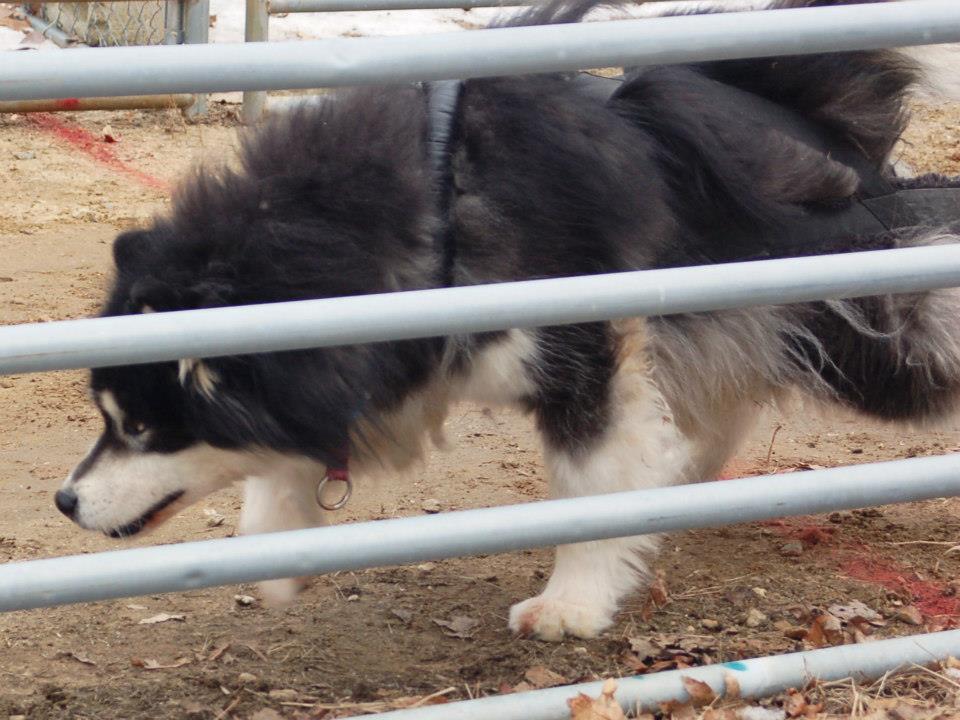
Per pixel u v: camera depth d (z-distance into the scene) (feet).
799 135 13.17
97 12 27.22
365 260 11.98
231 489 14.61
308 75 10.25
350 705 11.78
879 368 13.46
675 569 13.53
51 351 10.12
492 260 12.33
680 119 12.78
